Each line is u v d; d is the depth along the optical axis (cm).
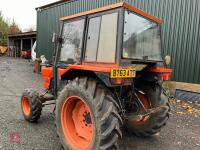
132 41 288
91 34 301
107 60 276
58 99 310
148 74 331
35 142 331
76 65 294
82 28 318
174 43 698
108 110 252
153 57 331
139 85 340
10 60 2055
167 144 348
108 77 250
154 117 336
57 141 337
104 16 284
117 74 252
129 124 363
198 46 645
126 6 270
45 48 1345
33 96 400
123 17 267
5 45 3250
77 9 1081
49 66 436
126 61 274
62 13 1187
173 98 679
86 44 308
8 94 668
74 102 301
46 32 1327
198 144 354
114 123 248
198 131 411
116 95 292
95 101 257
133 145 337
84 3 1034
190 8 657
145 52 312
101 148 249
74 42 335
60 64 367
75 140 297
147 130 345
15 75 1099
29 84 861
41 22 1370
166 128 419
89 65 298
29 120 409
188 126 436
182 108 571
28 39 2597
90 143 265
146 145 340
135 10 286
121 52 265
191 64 662
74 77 318
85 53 308
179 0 679
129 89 325
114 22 272
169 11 705
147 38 318
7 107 515
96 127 253
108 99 260
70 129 305
